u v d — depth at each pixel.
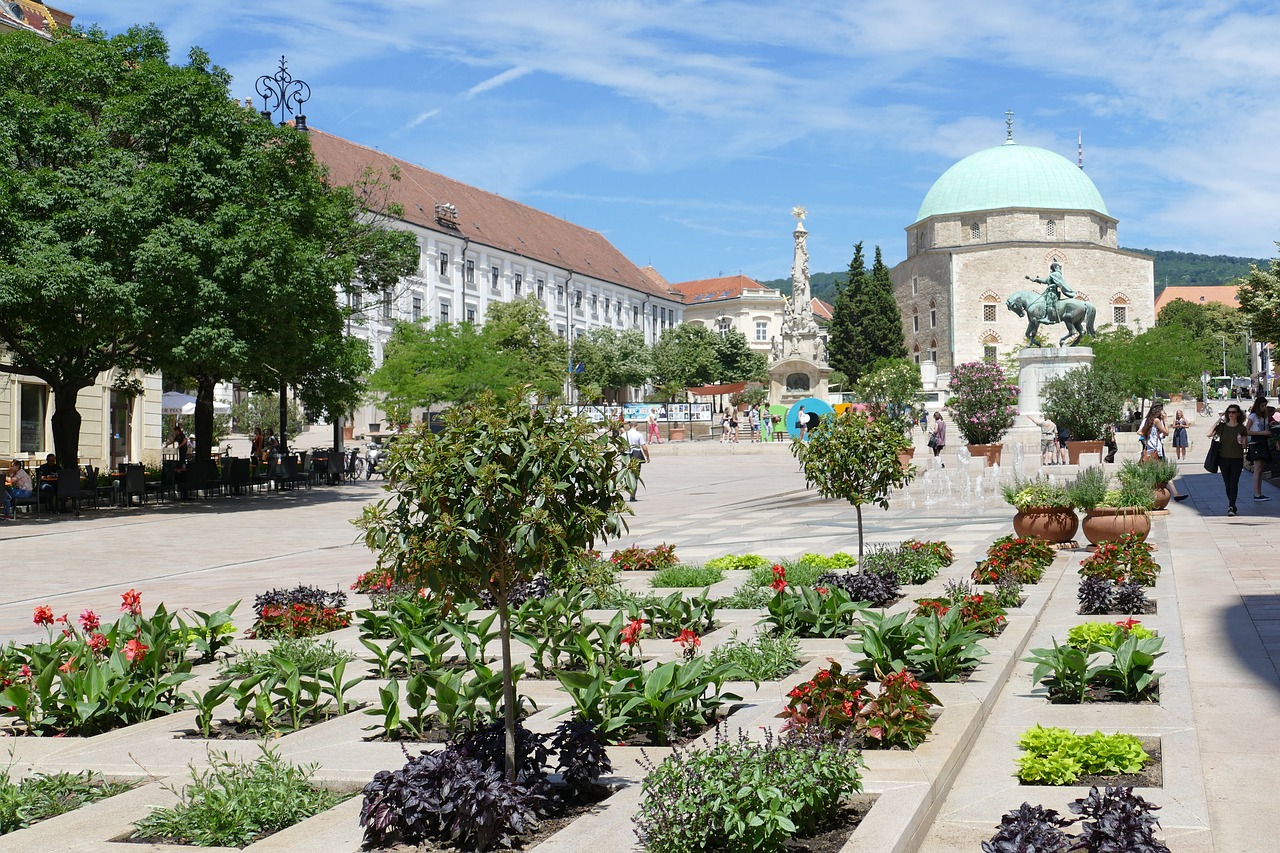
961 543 17.77
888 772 5.78
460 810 5.03
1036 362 46.06
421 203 84.88
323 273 30.75
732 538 20.20
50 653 8.92
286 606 11.93
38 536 23.50
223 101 30.67
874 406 13.38
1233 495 20.41
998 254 104.62
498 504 5.20
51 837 5.32
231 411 73.44
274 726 7.71
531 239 100.62
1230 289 181.38
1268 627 9.98
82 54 29.92
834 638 10.27
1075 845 4.66
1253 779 6.01
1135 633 9.36
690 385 113.50
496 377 55.41
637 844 4.91
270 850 5.04
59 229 26.97
